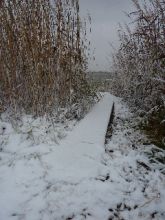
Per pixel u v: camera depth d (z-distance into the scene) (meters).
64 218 1.53
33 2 3.10
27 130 2.65
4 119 2.96
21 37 3.06
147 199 1.72
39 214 1.56
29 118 2.99
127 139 2.65
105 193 1.75
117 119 3.53
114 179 1.91
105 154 2.24
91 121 3.05
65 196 1.70
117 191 1.78
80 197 1.69
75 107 3.31
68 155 2.17
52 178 1.88
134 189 1.82
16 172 1.97
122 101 4.96
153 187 1.85
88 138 2.50
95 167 2.01
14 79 3.00
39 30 3.09
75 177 1.89
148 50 2.91
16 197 1.70
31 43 3.03
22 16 3.09
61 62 3.20
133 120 3.25
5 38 3.03
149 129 2.79
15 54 3.04
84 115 3.36
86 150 2.25
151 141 2.52
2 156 2.23
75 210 1.58
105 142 2.55
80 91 3.44
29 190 1.76
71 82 3.36
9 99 3.01
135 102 3.67
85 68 3.51
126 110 4.08
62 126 2.89
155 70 2.77
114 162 2.16
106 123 2.96
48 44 3.10
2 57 3.02
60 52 3.16
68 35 3.28
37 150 2.27
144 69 3.19
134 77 3.66
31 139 2.49
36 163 2.07
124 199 1.71
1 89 3.07
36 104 3.03
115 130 3.00
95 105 4.07
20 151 2.29
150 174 2.02
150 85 2.91
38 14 3.11
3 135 2.61
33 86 3.02
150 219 1.56
